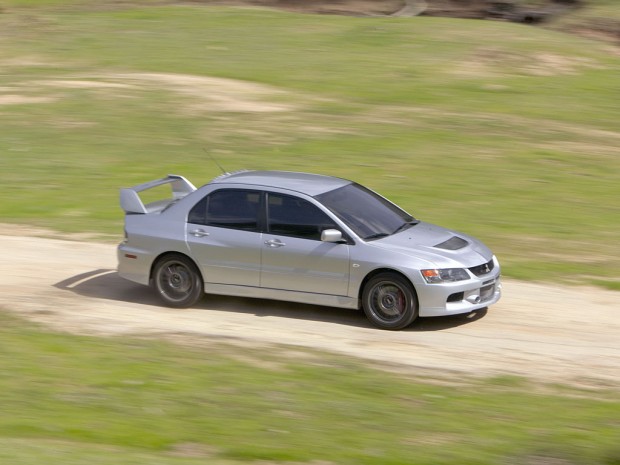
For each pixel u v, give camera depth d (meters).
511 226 26.17
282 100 44.59
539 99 46.12
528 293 20.03
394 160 34.28
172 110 42.09
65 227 26.16
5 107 42.62
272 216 18.08
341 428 12.41
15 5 80.31
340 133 38.50
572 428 12.52
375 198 19.20
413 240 17.83
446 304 16.98
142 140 37.09
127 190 19.31
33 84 47.84
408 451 11.55
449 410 13.20
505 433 12.27
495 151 36.03
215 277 18.41
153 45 59.03
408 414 13.00
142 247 18.88
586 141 38.19
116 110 42.03
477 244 18.53
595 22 73.88
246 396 13.64
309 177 19.30
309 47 57.78
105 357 15.54
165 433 12.13
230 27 65.38
